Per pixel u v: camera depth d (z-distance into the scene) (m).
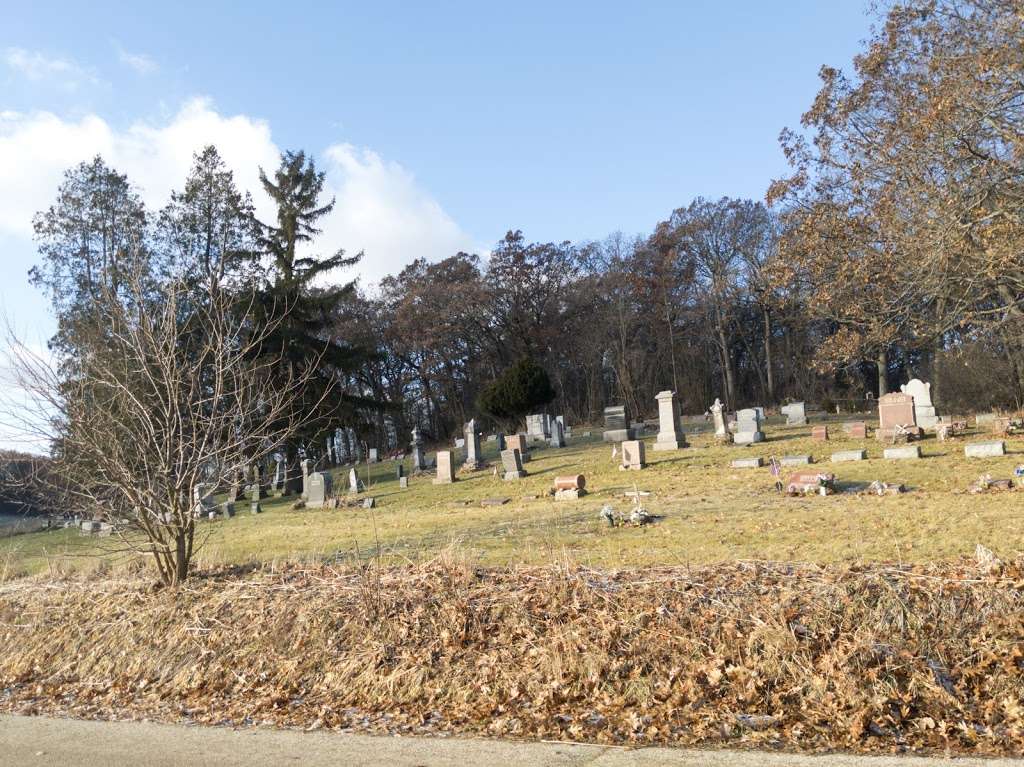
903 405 24.38
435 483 27.95
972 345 28.77
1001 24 18.44
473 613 7.75
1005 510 11.91
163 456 9.76
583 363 64.44
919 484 16.52
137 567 11.42
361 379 64.44
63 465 10.16
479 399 44.06
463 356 65.69
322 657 7.69
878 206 20.22
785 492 16.83
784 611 6.88
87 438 9.62
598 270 64.06
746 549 10.50
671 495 18.27
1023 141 16.89
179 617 8.83
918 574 7.28
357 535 16.67
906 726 5.62
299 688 7.41
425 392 66.31
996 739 5.24
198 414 10.09
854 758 5.05
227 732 6.45
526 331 60.62
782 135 24.89
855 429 25.48
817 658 6.43
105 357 10.55
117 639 8.80
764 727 5.72
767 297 33.69
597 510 16.62
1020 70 17.25
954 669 6.18
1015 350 30.06
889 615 6.70
